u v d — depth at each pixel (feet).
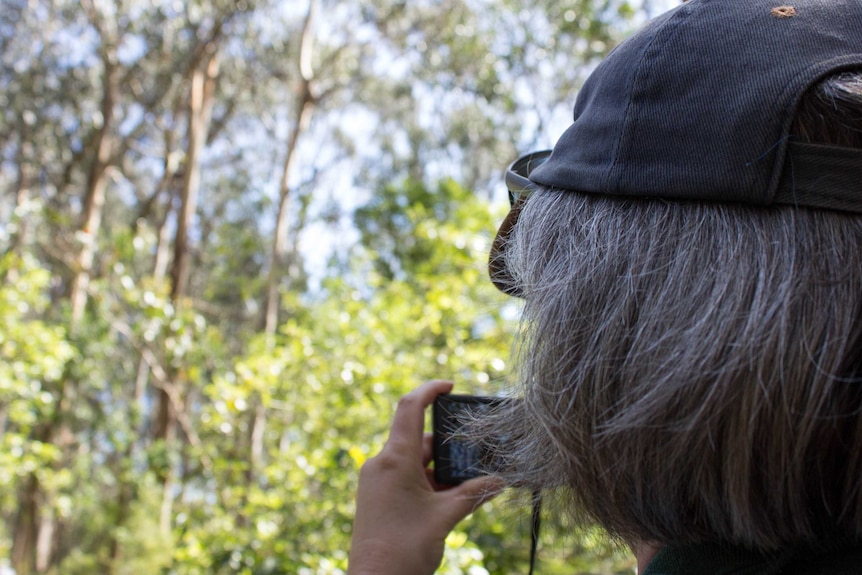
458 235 18.13
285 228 46.42
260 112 63.26
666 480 1.31
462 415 2.01
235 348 48.57
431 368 14.96
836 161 1.30
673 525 1.34
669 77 1.45
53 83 60.59
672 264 1.37
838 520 1.26
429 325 15.83
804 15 1.42
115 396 50.62
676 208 1.41
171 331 30.91
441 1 47.98
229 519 15.07
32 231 40.88
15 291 29.60
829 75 1.35
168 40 52.60
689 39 1.46
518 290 1.73
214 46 47.98
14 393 29.58
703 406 1.25
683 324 1.32
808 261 1.28
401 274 32.71
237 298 55.47
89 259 42.39
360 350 16.08
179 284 44.16
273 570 11.35
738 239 1.33
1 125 59.41
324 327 18.22
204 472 20.16
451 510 2.29
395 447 2.39
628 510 1.39
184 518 16.92
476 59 44.27
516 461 1.60
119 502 42.34
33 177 62.13
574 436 1.40
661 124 1.43
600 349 1.39
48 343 30.09
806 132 1.35
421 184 40.01
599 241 1.47
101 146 51.03
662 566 1.38
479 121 55.77
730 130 1.36
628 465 1.34
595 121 1.55
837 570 1.28
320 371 16.57
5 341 28.63
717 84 1.40
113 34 51.19
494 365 6.64
